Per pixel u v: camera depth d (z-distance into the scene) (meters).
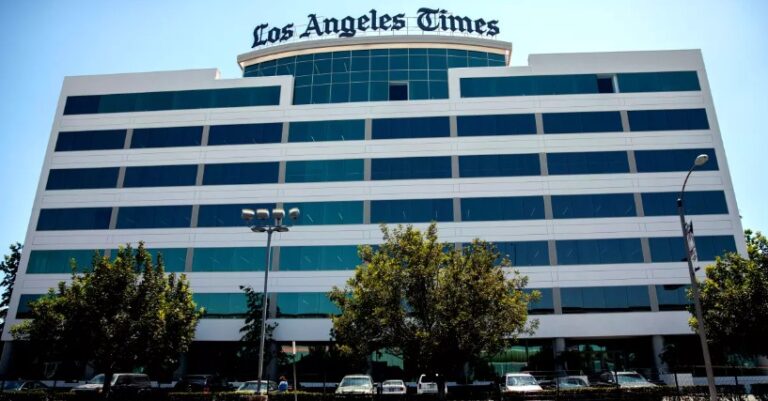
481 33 54.47
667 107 44.16
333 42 51.03
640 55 45.72
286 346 40.34
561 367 38.19
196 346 41.22
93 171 44.91
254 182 43.78
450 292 22.25
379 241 41.47
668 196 41.75
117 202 43.88
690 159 42.69
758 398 25.09
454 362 22.72
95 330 25.41
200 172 44.34
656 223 41.09
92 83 47.59
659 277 39.88
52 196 44.34
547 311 39.41
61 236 43.19
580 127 43.81
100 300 25.94
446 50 51.25
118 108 46.72
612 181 42.22
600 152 43.06
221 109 46.16
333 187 43.19
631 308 39.28
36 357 35.06
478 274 22.73
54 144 45.88
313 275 41.22
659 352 38.53
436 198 42.34
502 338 23.20
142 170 44.75
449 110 44.84
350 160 43.88
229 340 40.25
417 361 22.31
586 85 45.06
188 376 36.56
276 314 40.50
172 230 42.88
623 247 40.62
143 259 28.17
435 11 54.81
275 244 42.12
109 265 26.95
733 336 24.41
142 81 47.41
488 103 44.84
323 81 49.56
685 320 38.78
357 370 39.66
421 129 44.41
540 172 42.66
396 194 42.66
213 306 41.03
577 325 39.06
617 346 40.19
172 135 45.66
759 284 23.41
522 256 40.59
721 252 40.16
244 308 40.88
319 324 40.12
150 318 26.42
